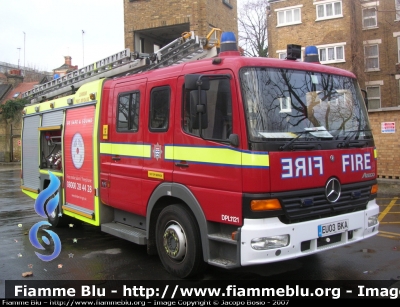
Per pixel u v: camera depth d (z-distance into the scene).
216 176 4.60
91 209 6.89
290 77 4.80
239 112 4.37
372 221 5.23
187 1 15.73
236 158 4.37
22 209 11.07
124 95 6.21
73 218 8.34
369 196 5.23
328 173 4.69
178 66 5.32
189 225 4.99
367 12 25.67
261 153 4.23
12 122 32.03
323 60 23.78
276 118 4.49
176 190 5.13
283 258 4.27
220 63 4.66
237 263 4.31
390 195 11.56
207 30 15.80
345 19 23.09
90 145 6.85
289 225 4.31
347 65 23.12
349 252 6.24
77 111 7.34
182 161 5.08
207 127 4.75
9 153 32.22
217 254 4.75
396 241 6.82
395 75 24.92
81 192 7.20
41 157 8.98
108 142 6.51
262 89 4.51
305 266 5.64
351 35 23.03
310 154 4.54
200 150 4.82
